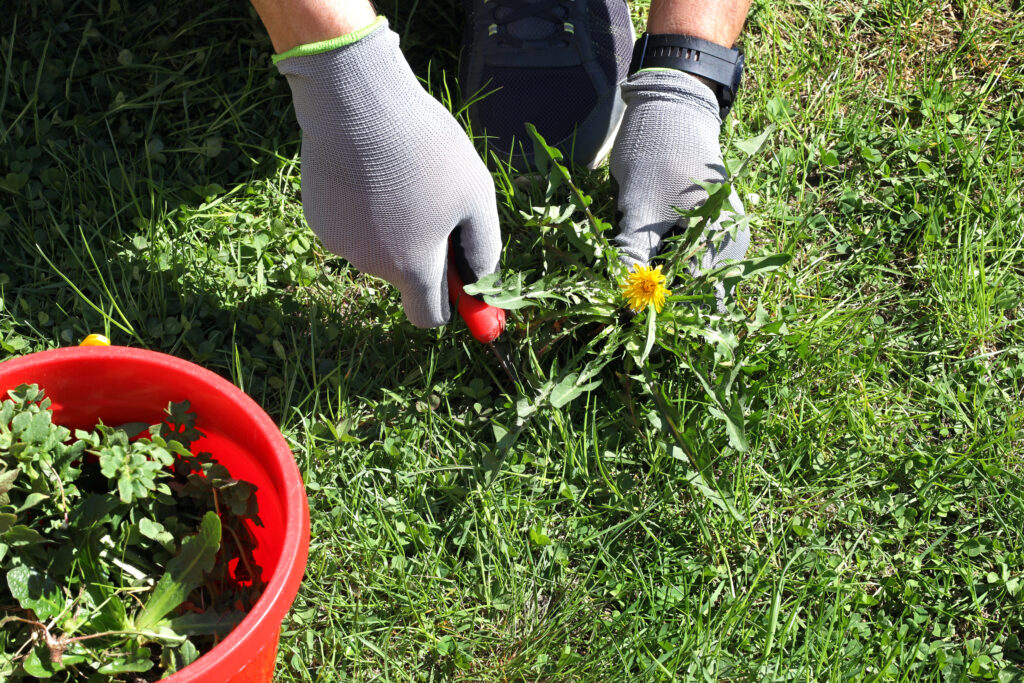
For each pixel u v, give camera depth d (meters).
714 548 1.66
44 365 1.28
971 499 1.77
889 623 1.63
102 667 1.19
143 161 1.93
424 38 2.17
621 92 1.83
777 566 1.67
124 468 1.26
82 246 1.81
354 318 1.83
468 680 1.53
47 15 1.99
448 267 1.65
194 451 1.43
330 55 1.32
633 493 1.69
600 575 1.61
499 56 1.96
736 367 1.62
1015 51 2.32
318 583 1.56
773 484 1.74
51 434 1.26
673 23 1.74
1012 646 1.62
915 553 1.71
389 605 1.56
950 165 2.16
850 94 2.24
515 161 1.95
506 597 1.59
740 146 1.79
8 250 1.78
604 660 1.54
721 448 1.74
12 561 1.20
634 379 1.72
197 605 1.32
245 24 2.10
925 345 1.94
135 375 1.32
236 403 1.29
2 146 1.85
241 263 1.86
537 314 1.75
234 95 2.03
